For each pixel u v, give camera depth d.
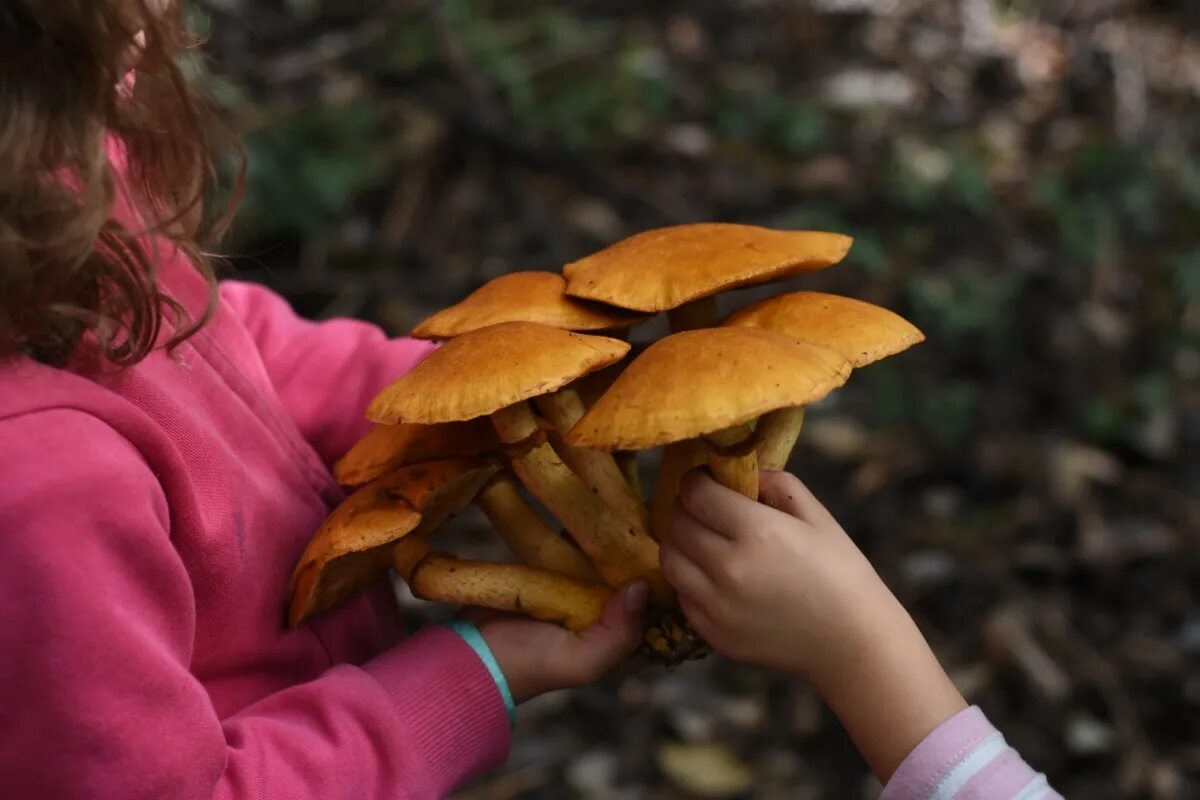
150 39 0.96
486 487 1.05
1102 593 1.94
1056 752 1.70
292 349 1.18
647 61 2.87
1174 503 2.09
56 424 0.92
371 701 1.00
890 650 0.98
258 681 1.02
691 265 1.01
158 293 0.96
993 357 2.35
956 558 1.97
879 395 2.26
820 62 3.09
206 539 0.98
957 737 0.98
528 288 1.03
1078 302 2.46
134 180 1.00
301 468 1.08
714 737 1.68
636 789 1.61
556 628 1.03
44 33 0.92
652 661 1.06
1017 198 2.76
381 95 2.49
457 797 1.58
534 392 0.96
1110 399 2.27
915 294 2.39
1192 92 3.22
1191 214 2.76
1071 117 3.11
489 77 2.61
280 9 2.63
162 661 0.92
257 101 2.36
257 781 0.96
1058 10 3.46
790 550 0.98
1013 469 2.13
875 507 2.06
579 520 1.03
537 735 1.68
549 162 2.50
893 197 2.65
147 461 0.95
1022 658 1.81
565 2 3.08
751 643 0.99
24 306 0.92
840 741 1.69
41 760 0.91
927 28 3.29
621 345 0.99
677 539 1.00
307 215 2.20
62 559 0.91
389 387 0.99
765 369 0.95
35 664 0.90
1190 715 1.75
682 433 0.94
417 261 2.27
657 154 2.65
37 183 0.92
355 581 1.05
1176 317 2.46
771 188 2.64
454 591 1.03
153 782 0.92
